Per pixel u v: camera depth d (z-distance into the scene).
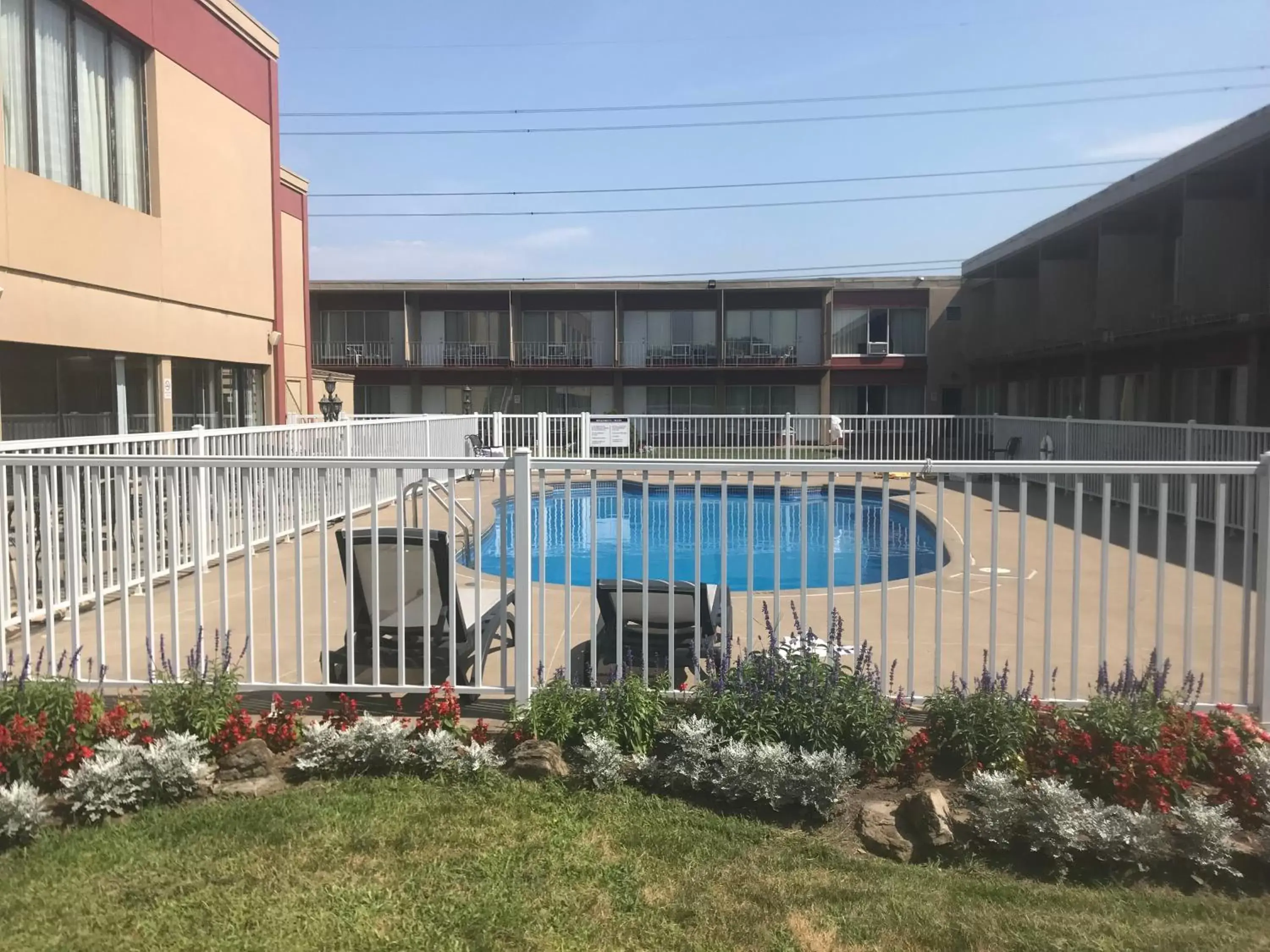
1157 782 3.17
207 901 2.67
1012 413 24.02
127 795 3.25
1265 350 12.56
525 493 3.91
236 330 12.23
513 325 30.62
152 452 7.41
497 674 4.88
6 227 7.95
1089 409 17.92
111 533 6.20
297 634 4.20
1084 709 3.61
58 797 3.28
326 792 3.40
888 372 30.61
